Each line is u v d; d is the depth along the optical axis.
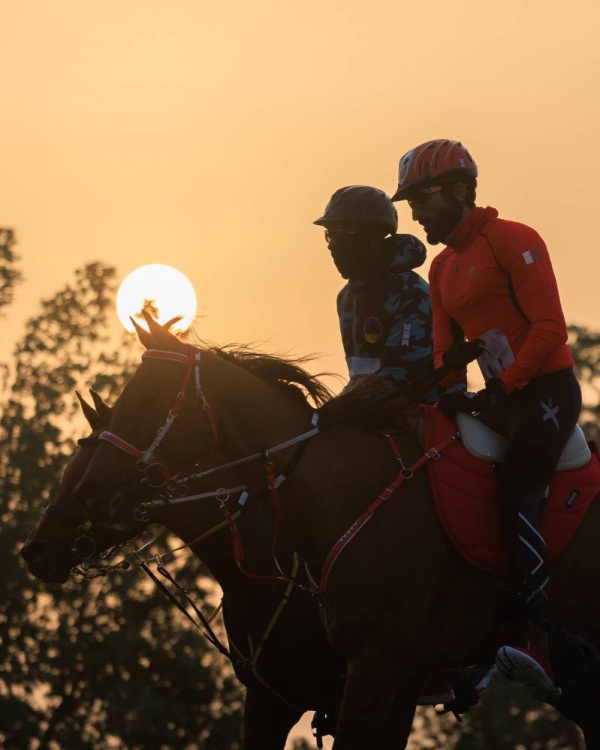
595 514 10.23
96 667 42.59
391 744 10.34
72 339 47.91
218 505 11.45
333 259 12.11
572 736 55.03
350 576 9.64
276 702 11.64
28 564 11.38
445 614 9.90
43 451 44.97
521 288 10.09
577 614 10.20
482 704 54.88
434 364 10.91
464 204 10.47
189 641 41.62
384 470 9.91
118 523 9.39
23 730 42.28
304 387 10.34
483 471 10.02
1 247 50.00
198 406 9.63
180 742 41.44
